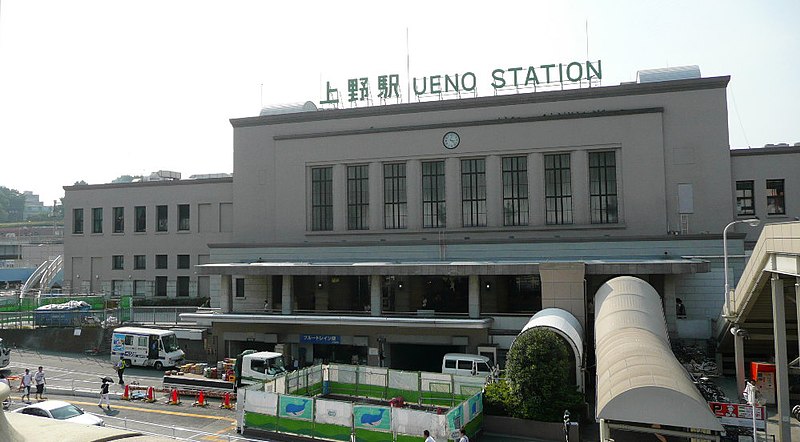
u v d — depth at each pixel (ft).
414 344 135.33
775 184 143.23
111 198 198.70
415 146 153.89
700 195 136.67
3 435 13.50
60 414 73.41
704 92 138.10
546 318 95.81
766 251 72.38
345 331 129.80
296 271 133.49
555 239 134.10
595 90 143.33
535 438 80.64
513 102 148.66
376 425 75.82
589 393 99.09
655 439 76.18
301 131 165.27
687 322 118.93
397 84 162.81
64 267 201.98
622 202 139.85
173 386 108.68
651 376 54.39
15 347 160.97
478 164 150.51
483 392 86.48
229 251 157.89
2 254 408.05
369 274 127.95
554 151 144.36
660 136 139.23
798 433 77.36
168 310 165.07
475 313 121.90
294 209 163.63
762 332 99.25
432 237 150.61
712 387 91.97
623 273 114.21
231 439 80.33
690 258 125.80
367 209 157.79
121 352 134.51
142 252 193.06
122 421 88.69
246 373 107.34
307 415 79.97
